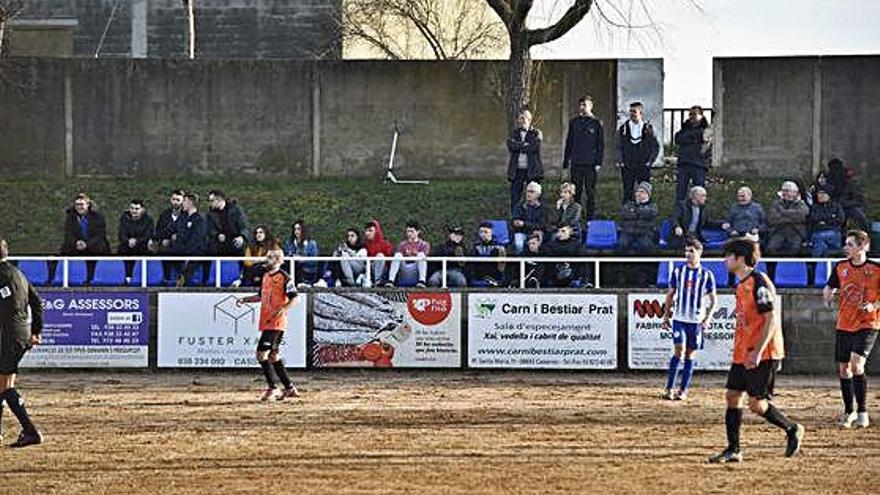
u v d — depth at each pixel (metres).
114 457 19.30
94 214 32.88
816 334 30.14
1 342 20.16
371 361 30.27
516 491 16.88
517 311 30.23
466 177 43.47
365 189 42.44
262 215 41.00
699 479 17.67
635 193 33.50
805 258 30.62
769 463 18.84
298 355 30.30
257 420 22.72
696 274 25.61
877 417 23.30
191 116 43.81
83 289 30.41
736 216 32.81
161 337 30.39
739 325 18.88
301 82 43.78
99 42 50.03
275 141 43.84
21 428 21.98
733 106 42.75
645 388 27.36
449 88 43.41
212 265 32.16
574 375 29.77
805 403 25.14
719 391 26.91
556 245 31.42
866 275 22.33
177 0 49.84
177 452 19.66
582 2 39.94
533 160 35.94
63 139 43.62
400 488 17.06
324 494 16.73
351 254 32.12
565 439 20.73
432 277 30.97
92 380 28.77
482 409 24.05
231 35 49.56
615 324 30.08
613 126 43.22
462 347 30.30
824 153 42.59
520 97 40.84
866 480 17.73
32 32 50.00
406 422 22.47
